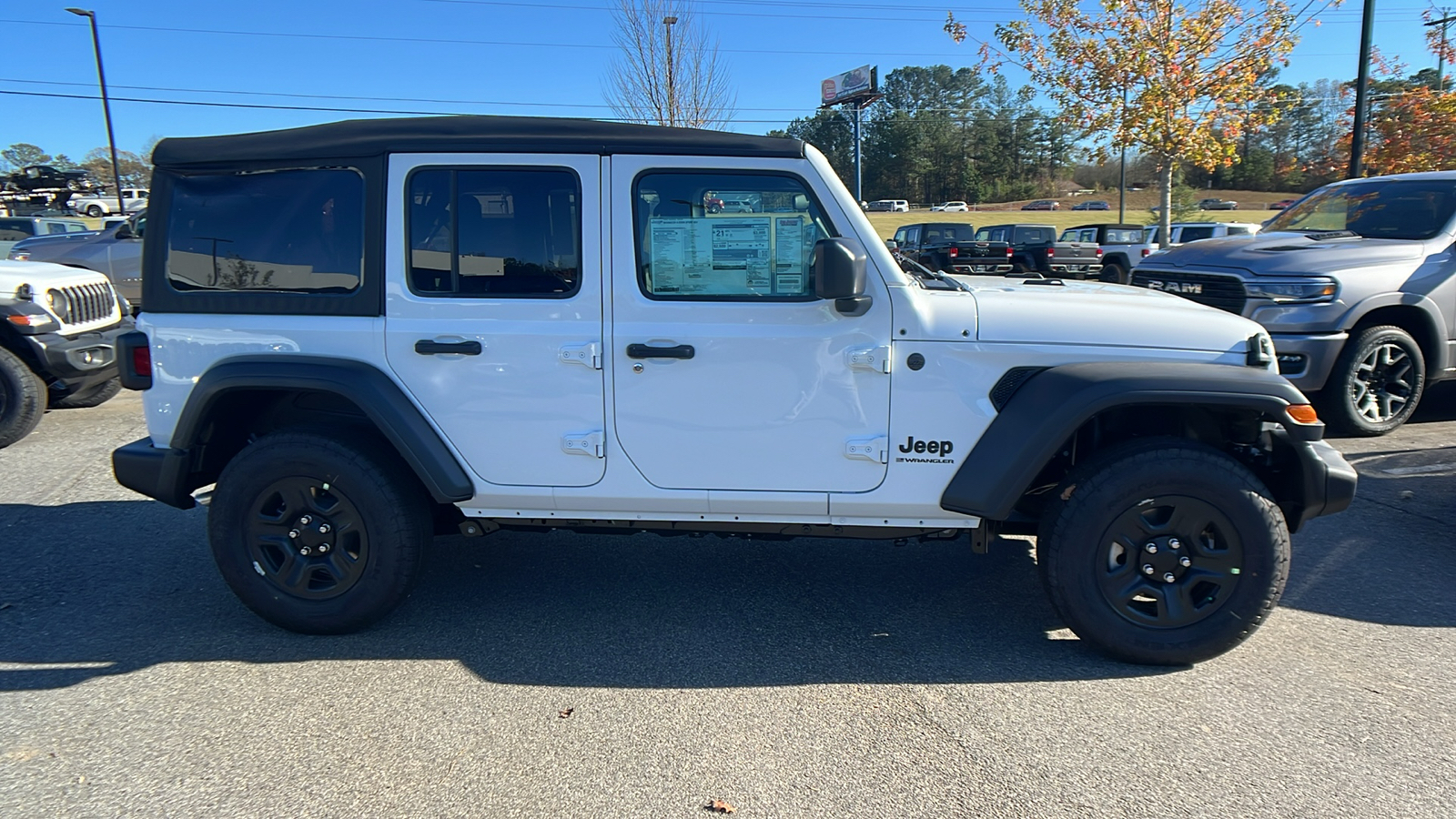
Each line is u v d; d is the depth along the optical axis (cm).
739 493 349
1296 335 640
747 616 391
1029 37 1591
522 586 425
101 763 281
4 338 696
